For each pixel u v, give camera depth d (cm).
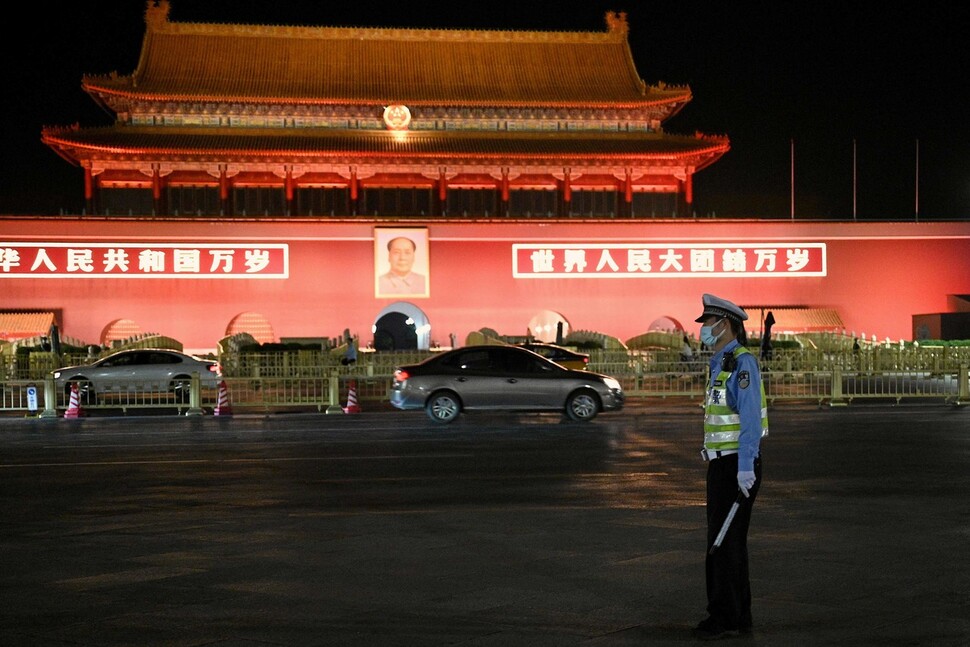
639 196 6619
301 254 5662
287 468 1680
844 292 5941
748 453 742
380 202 6425
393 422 2500
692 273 5866
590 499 1348
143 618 802
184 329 5538
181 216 5809
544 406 2447
